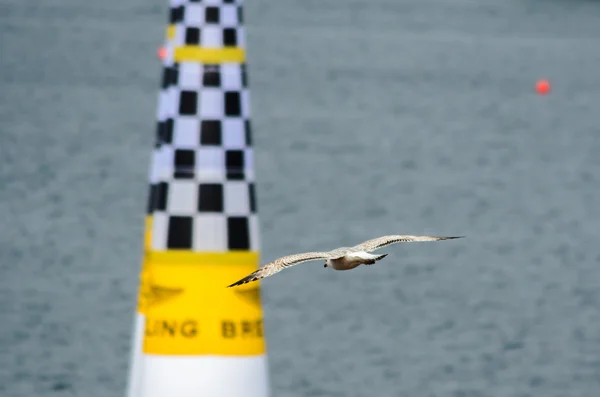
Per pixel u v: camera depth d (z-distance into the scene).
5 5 100.12
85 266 37.62
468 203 50.44
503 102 76.81
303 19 107.25
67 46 85.00
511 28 111.81
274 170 55.12
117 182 50.25
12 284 35.41
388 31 104.81
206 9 19.27
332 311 34.00
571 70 90.62
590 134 68.12
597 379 29.41
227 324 18.59
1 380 27.84
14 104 66.44
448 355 30.72
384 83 80.88
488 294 36.47
